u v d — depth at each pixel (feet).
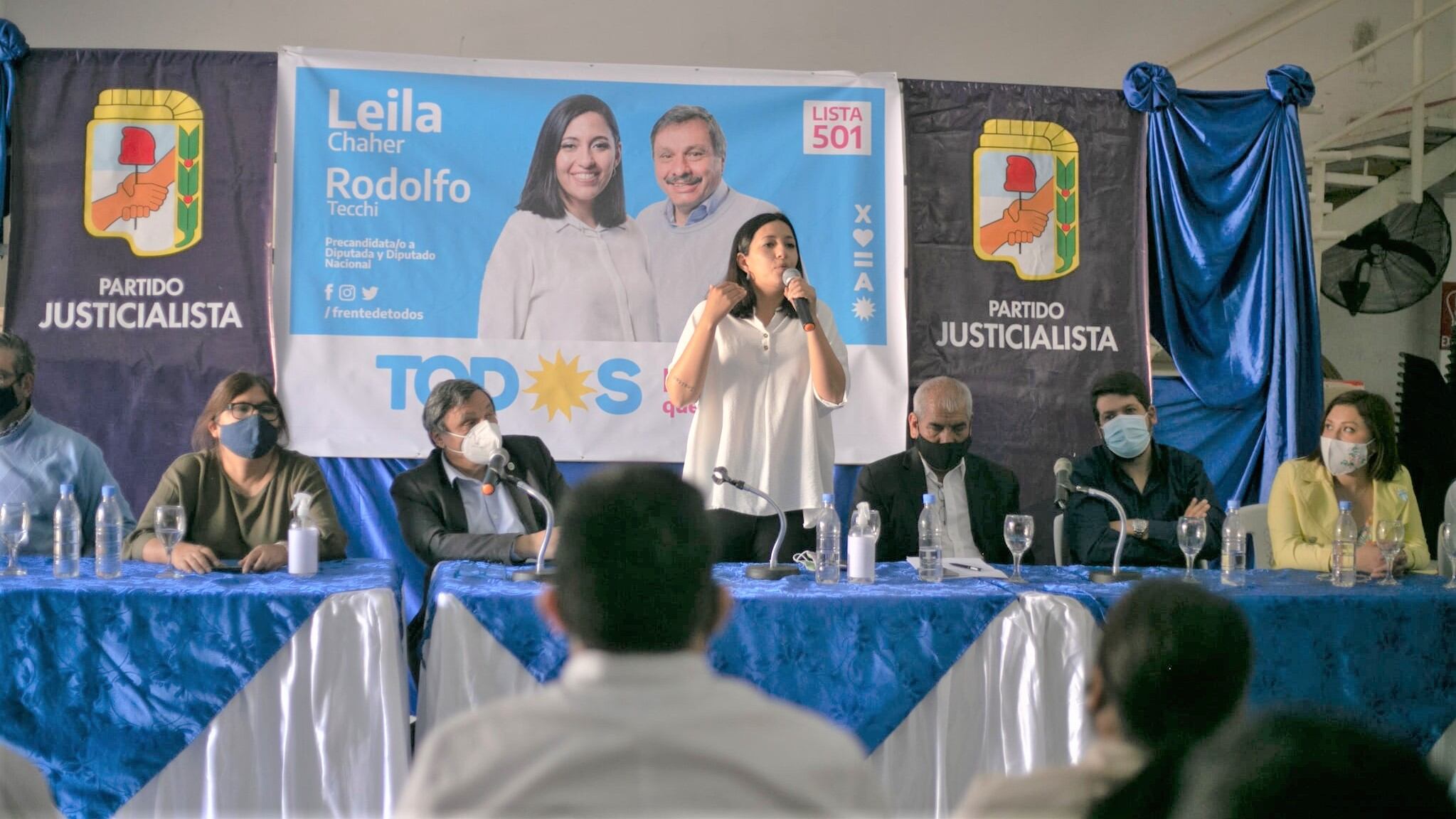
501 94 14.16
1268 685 9.68
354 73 14.01
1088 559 12.26
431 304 14.03
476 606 9.27
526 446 13.12
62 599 9.12
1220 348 14.70
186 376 13.76
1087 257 14.74
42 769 9.07
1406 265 18.13
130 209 13.78
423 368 13.99
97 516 10.29
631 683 3.15
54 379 13.60
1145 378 14.73
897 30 17.43
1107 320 14.73
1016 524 10.57
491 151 14.14
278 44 16.72
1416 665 9.75
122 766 9.10
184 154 13.85
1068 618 9.64
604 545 3.26
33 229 13.67
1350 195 18.22
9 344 12.44
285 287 13.87
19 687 9.09
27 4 16.40
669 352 14.24
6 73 13.67
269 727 9.19
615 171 14.26
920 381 14.48
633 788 2.93
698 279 14.29
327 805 9.11
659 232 14.28
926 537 11.53
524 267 14.14
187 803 9.14
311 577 9.89
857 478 14.06
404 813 3.01
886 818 3.18
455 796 2.95
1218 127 14.66
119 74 13.79
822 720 3.22
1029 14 17.61
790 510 13.89
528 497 12.71
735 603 9.48
